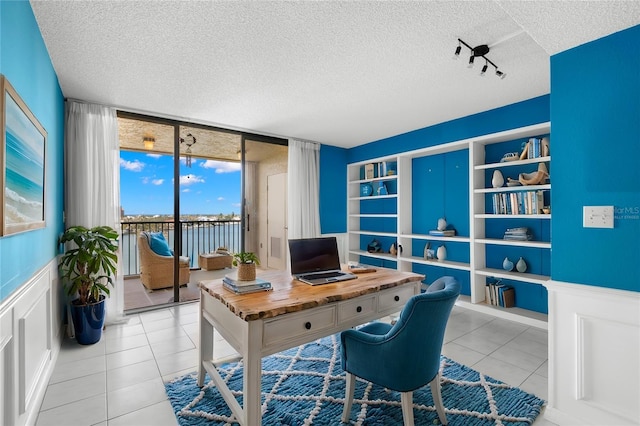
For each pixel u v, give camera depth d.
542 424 1.81
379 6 1.82
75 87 2.92
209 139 5.14
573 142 1.77
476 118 3.77
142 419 1.82
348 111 3.67
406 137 4.62
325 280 2.09
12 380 1.50
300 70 2.62
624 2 1.40
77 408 1.91
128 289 4.82
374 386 2.18
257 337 1.52
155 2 1.77
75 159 3.15
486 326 3.27
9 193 1.42
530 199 3.33
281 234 5.79
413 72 2.68
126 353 2.65
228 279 1.98
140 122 4.29
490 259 3.91
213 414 1.85
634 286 1.57
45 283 2.17
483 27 2.03
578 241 1.75
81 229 2.80
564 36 1.67
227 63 2.49
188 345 2.81
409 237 4.70
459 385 2.17
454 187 4.32
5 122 1.35
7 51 1.44
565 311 1.80
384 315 2.06
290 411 1.90
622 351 1.60
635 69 1.57
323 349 2.77
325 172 5.41
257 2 1.78
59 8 1.82
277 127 4.34
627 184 1.59
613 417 1.63
